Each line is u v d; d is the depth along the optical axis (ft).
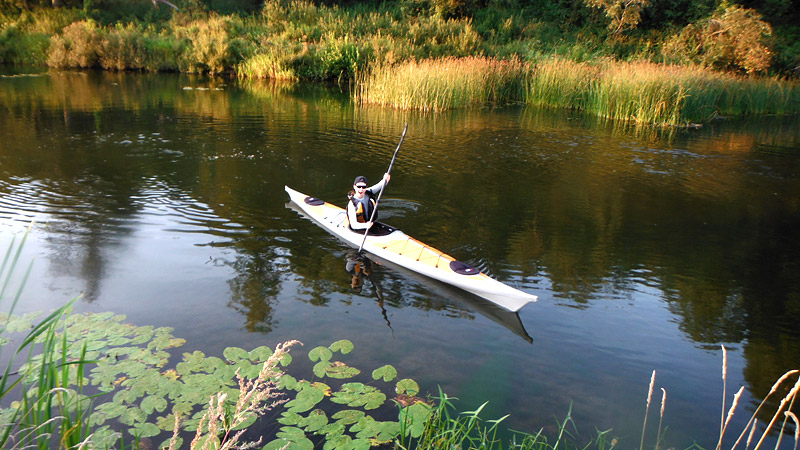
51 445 10.07
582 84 59.41
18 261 18.62
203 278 18.04
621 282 18.90
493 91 63.77
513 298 16.88
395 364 13.76
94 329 14.49
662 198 28.53
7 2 85.20
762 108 62.03
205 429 10.74
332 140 39.19
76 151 32.99
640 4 78.38
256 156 33.96
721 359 14.58
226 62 78.18
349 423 11.28
